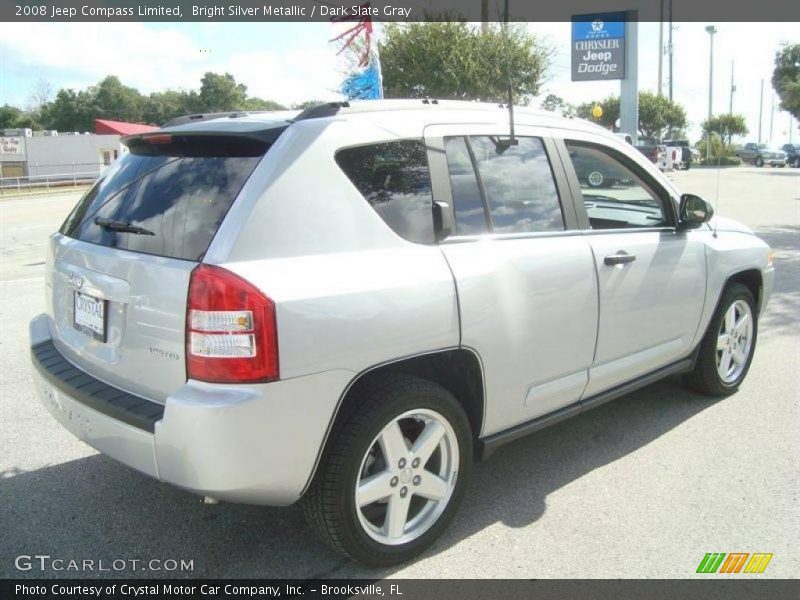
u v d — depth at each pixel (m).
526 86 19.62
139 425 2.67
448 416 3.09
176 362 2.63
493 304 3.17
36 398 5.03
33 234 16.41
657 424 4.54
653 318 4.11
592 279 3.66
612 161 4.11
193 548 3.20
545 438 4.37
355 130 2.96
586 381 3.77
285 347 2.54
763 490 3.68
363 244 2.86
